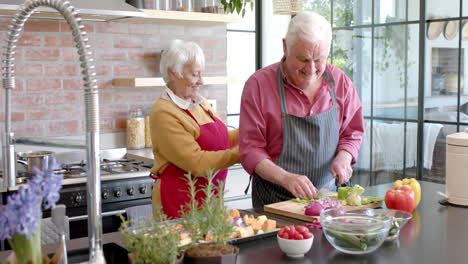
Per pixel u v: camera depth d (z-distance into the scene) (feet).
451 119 13.15
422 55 13.48
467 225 6.92
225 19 14.15
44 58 12.75
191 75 9.41
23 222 3.74
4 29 12.12
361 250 5.67
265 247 5.98
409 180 7.87
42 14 12.09
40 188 3.88
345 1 15.14
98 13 11.53
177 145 9.15
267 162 8.09
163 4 13.29
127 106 13.93
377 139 14.80
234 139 10.88
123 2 12.30
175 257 4.79
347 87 9.09
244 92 8.76
